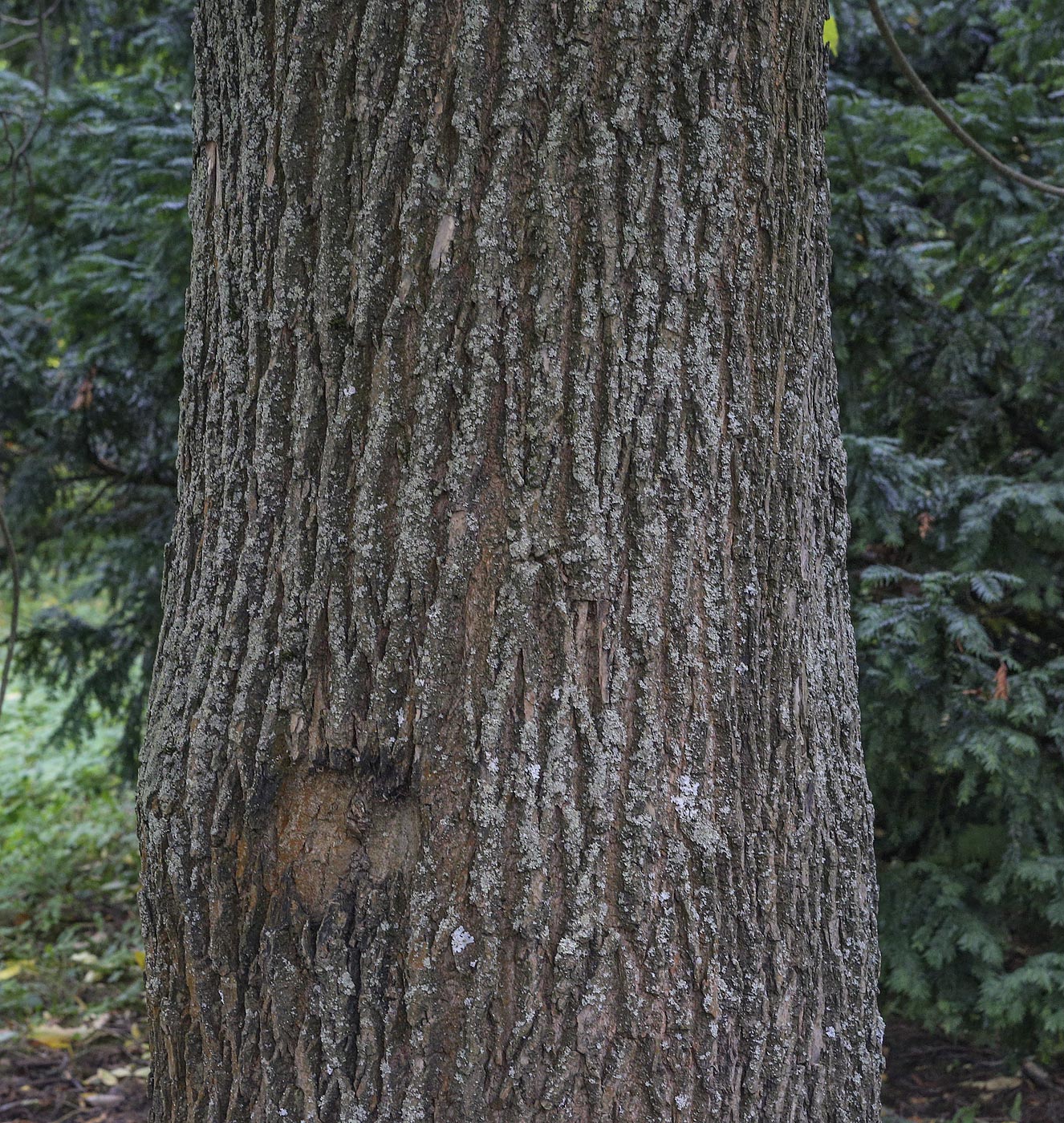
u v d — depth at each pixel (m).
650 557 1.37
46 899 4.82
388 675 1.35
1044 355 3.12
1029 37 3.34
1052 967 3.00
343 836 1.37
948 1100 3.21
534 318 1.33
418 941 1.35
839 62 4.45
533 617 1.35
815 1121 1.52
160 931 1.48
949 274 3.53
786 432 1.48
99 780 6.14
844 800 1.58
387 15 1.32
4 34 5.56
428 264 1.33
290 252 1.38
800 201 1.48
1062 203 3.13
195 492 1.52
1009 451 3.58
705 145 1.37
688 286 1.37
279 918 1.38
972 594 3.29
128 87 3.82
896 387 3.56
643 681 1.38
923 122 3.14
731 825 1.42
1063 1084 3.25
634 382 1.36
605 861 1.37
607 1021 1.37
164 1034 1.49
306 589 1.38
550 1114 1.36
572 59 1.31
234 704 1.41
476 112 1.30
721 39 1.37
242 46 1.42
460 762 1.35
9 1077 3.38
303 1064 1.38
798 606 1.51
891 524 3.07
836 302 3.33
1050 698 3.10
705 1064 1.41
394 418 1.35
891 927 3.26
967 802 3.11
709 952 1.41
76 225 4.07
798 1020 1.49
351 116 1.34
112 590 4.78
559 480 1.34
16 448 4.95
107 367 4.23
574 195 1.32
